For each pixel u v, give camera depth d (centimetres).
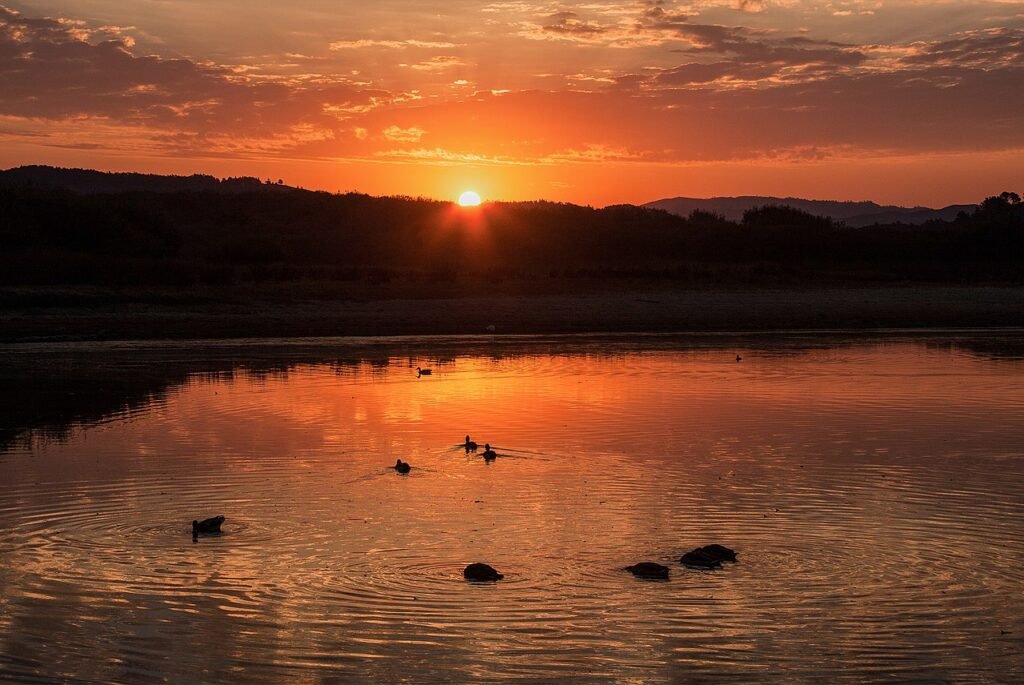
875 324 5331
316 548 1514
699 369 3562
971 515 1684
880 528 1614
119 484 1894
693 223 10412
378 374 3409
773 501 1770
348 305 5597
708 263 8394
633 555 1484
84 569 1425
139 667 1135
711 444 2252
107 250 7369
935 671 1128
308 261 7931
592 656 1157
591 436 2344
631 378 3322
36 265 5991
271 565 1441
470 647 1181
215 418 2581
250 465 2048
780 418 2575
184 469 2014
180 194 11594
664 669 1130
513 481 1912
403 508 1725
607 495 1812
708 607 1291
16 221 7200
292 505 1747
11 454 2148
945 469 2008
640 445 2242
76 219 7469
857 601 1312
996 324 5347
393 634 1212
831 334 4916
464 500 1778
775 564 1445
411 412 2664
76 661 1146
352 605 1296
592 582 1373
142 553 1493
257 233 9931
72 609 1286
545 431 2403
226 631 1223
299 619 1255
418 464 2059
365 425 2480
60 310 5141
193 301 5478
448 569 1424
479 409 2711
